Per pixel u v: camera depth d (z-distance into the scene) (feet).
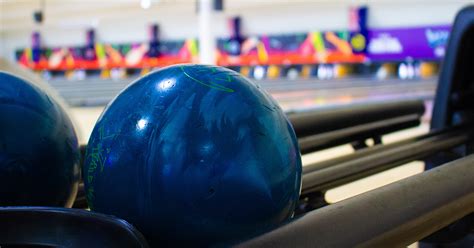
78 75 41.65
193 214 1.64
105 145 1.74
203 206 1.64
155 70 1.93
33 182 2.03
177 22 34.65
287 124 1.89
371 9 27.32
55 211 1.49
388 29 26.89
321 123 3.78
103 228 1.44
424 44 25.79
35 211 1.50
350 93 20.75
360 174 3.15
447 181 2.15
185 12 31.58
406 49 26.45
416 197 1.93
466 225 2.83
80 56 39.78
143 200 1.65
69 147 2.22
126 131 1.70
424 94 18.60
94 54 39.01
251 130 1.71
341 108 4.21
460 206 2.09
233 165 1.65
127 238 1.40
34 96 2.12
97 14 31.99
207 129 1.65
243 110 1.73
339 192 5.26
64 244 1.47
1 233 1.51
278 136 1.79
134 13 31.78
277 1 26.96
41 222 1.49
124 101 1.79
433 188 2.04
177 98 1.69
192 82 1.75
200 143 1.63
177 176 1.61
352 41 28.12
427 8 25.54
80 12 30.99
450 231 2.89
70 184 2.25
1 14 31.91
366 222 1.67
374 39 27.48
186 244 1.70
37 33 41.91
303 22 30.07
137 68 38.99
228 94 1.74
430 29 25.46
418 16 25.95
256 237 1.50
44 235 1.49
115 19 35.27
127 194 1.68
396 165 3.47
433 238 2.97
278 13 30.71
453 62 4.60
